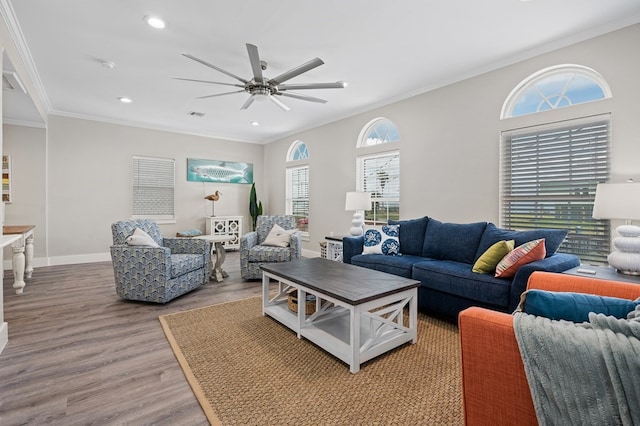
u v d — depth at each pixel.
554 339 0.92
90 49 2.99
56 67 3.38
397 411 1.56
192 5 2.34
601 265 2.67
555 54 2.89
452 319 2.83
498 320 1.07
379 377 1.86
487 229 3.02
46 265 4.96
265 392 1.71
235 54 3.08
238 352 2.18
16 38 2.72
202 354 2.14
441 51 3.03
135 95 4.27
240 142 7.05
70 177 5.18
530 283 1.71
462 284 2.56
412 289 2.27
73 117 5.17
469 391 1.14
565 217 2.88
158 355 2.15
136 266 3.19
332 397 1.67
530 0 2.27
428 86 3.88
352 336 1.90
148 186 5.93
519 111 3.24
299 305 2.38
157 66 3.35
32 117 4.57
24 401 1.64
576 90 2.88
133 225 3.57
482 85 3.42
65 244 5.15
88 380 1.84
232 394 1.70
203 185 6.57
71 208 5.19
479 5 2.33
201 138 6.54
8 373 1.91
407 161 4.20
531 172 3.09
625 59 2.50
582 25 2.59
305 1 2.30
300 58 3.17
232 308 3.09
